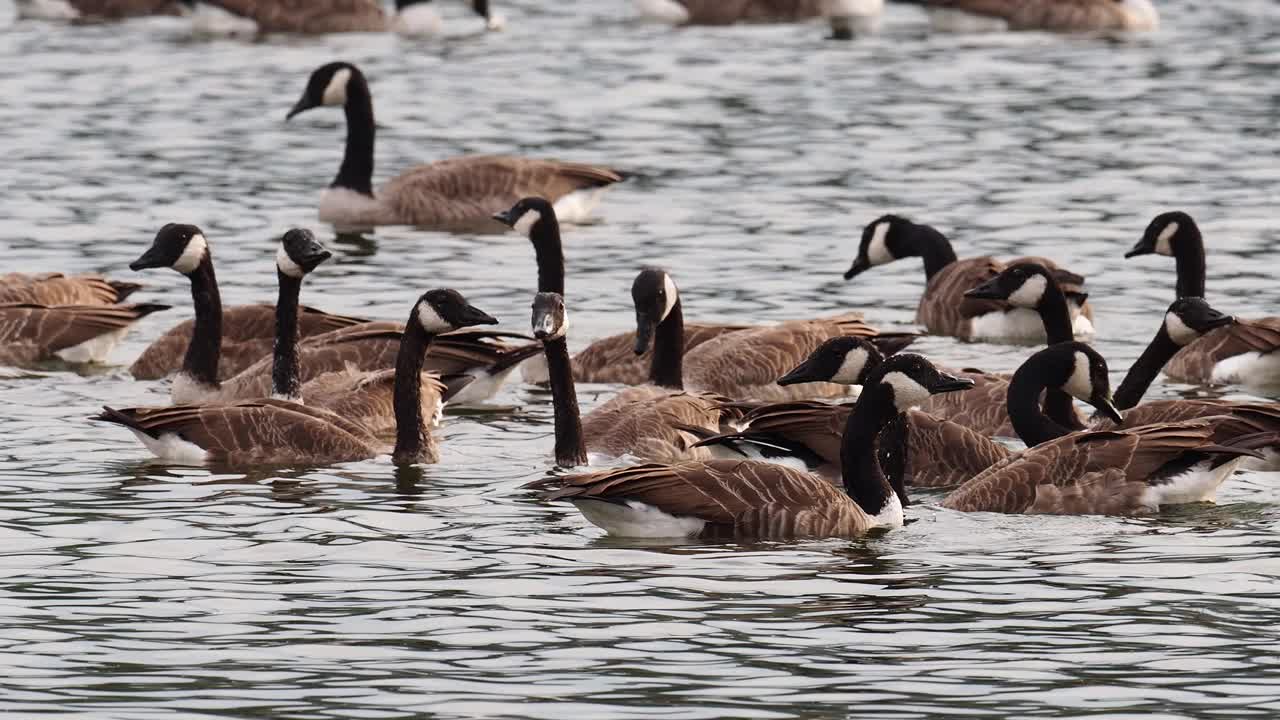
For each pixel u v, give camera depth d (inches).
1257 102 1619.1
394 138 1523.1
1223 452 684.1
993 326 1033.5
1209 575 621.3
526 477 753.6
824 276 1142.3
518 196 1317.7
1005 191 1332.4
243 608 588.4
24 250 1178.0
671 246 1212.5
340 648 553.9
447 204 1322.6
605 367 940.6
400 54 1904.5
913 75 1768.0
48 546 651.5
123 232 1231.5
